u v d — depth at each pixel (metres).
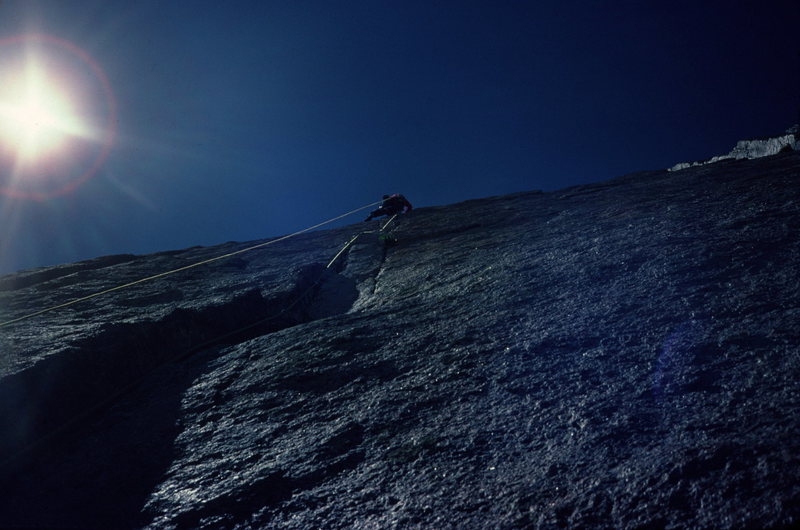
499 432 1.88
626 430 1.69
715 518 1.25
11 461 2.19
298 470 1.90
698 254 3.15
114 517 1.83
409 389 2.35
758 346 1.97
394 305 3.85
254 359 3.11
